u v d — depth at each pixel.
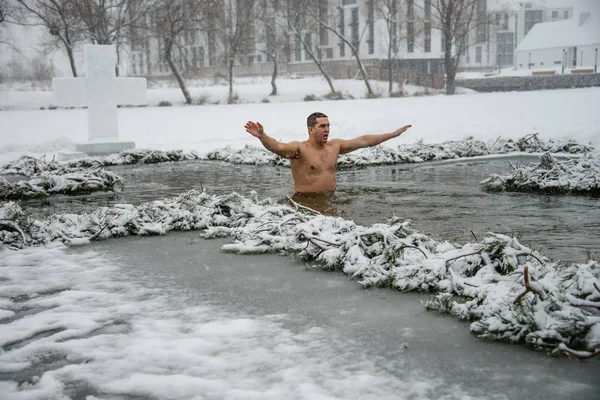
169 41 48.56
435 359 3.20
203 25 52.69
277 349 3.35
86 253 5.70
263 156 13.76
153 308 4.08
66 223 6.59
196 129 21.72
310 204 7.63
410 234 5.16
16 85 69.62
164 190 9.66
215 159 14.80
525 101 27.45
